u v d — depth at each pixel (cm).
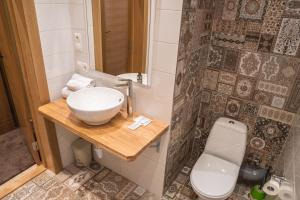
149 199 207
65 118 175
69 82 195
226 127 195
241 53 184
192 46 166
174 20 139
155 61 158
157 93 168
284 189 137
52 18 175
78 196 205
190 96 194
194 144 248
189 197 210
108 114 157
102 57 189
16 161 237
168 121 172
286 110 181
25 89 189
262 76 182
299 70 165
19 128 287
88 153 234
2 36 175
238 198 211
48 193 206
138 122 172
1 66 251
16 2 153
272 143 198
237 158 198
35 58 173
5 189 206
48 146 210
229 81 199
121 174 229
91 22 181
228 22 182
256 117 197
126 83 175
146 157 200
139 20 154
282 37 164
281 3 157
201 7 159
